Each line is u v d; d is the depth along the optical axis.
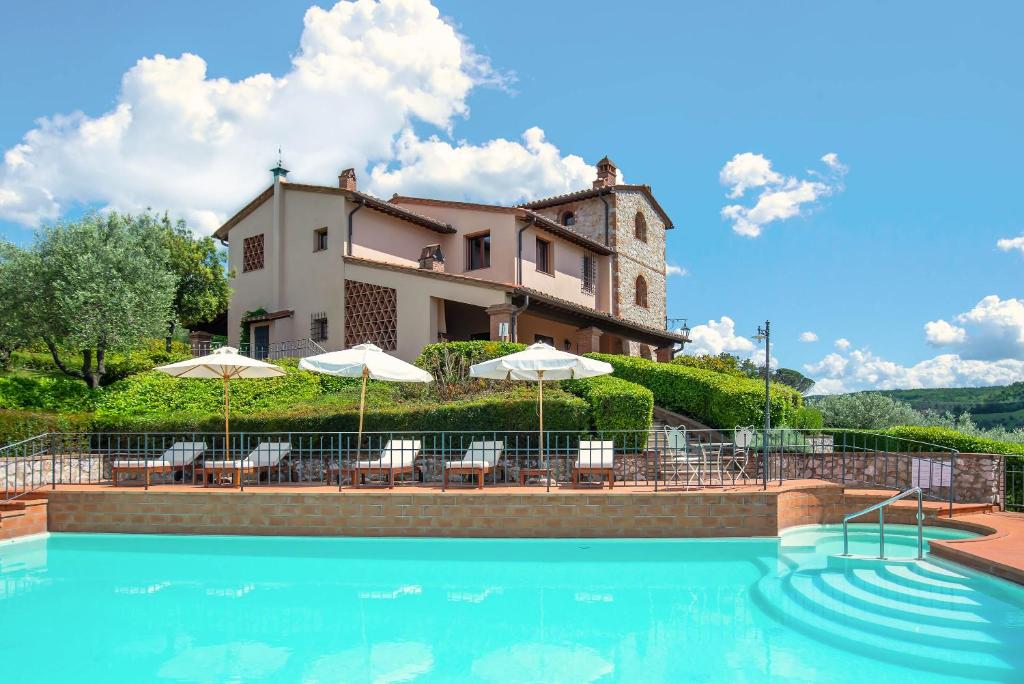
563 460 14.74
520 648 6.86
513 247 25.80
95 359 23.11
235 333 27.88
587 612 8.03
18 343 19.42
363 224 25.06
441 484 13.54
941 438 15.75
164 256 23.62
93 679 6.04
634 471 14.88
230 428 15.92
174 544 11.54
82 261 18.83
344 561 10.45
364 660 6.54
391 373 13.25
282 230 26.23
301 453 14.64
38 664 6.40
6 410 15.28
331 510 11.90
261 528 11.97
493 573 9.79
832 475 15.51
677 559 10.45
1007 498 14.37
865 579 9.14
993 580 8.60
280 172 26.34
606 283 31.25
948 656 6.46
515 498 11.68
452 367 18.98
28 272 18.75
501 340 20.69
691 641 7.00
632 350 32.47
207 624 7.65
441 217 27.62
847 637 7.04
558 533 11.62
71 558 10.73
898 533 12.35
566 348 29.06
